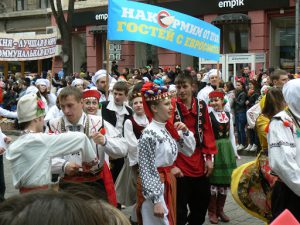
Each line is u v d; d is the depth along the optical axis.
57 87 18.14
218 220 6.15
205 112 4.96
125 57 25.16
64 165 3.64
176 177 4.59
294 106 3.46
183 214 4.76
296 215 3.52
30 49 13.18
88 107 4.91
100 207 1.04
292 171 3.34
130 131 5.16
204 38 7.52
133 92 5.21
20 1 31.58
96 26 25.98
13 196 0.99
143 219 3.91
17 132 16.86
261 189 4.54
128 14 6.76
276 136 3.44
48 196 0.96
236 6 21.22
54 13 23.41
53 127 4.03
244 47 21.27
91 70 27.02
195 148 4.86
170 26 7.08
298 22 17.17
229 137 6.15
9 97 18.64
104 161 4.05
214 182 5.98
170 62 23.62
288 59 20.50
